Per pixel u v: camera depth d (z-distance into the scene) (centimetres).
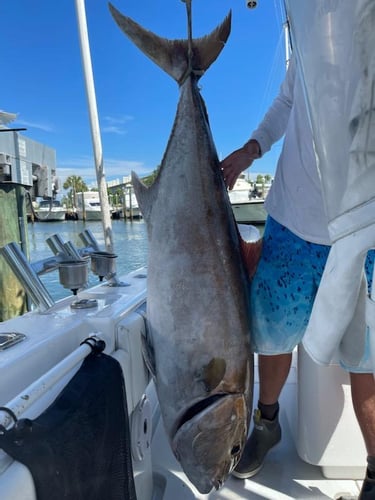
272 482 170
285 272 162
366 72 73
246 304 154
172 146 154
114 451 109
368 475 155
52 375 93
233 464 146
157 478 173
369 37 72
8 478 70
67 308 154
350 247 81
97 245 216
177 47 161
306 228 159
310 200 158
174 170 151
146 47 162
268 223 173
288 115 185
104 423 104
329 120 82
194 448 138
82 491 89
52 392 100
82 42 241
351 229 80
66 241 172
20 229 562
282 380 173
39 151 629
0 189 532
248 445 174
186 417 143
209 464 139
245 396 147
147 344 151
